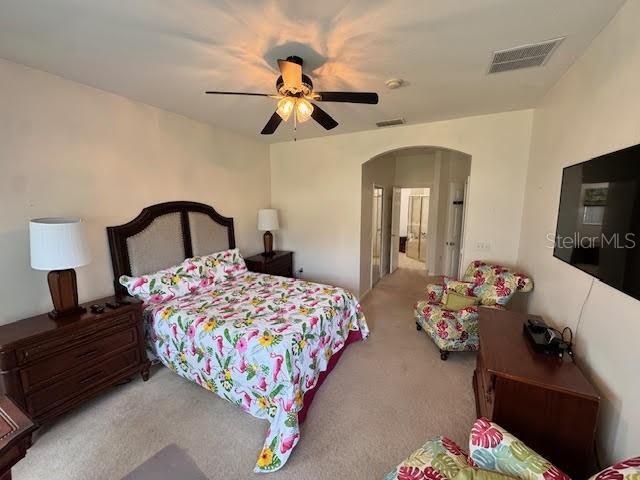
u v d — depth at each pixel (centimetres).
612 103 151
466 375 257
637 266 119
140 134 284
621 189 133
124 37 169
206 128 354
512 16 151
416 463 120
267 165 466
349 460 173
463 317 271
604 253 146
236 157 403
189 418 206
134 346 237
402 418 206
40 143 217
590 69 176
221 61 199
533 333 184
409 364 275
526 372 151
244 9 144
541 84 238
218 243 374
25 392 177
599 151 163
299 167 449
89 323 206
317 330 227
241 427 198
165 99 274
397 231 660
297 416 184
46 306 225
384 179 564
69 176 235
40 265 194
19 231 209
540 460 102
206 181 359
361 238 430
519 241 322
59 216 231
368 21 154
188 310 246
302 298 276
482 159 328
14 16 148
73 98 234
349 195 418
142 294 263
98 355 213
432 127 348
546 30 163
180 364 235
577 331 178
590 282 164
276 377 184
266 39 172
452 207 539
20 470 165
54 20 153
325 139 422
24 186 211
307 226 457
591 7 144
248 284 323
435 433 193
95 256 256
